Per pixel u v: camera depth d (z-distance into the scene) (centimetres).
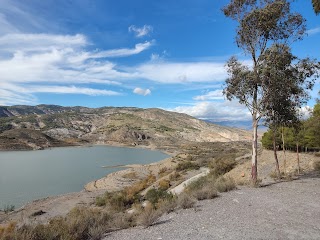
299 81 2047
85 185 6091
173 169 6450
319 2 1662
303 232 947
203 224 1089
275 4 1952
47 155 14375
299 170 2800
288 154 4009
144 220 1191
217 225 1060
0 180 6644
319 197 1537
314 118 2859
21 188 5706
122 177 6988
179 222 1152
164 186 3822
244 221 1095
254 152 2081
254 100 2094
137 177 6969
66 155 14450
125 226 1228
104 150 19312
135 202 2830
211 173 3862
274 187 1927
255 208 1308
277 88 1995
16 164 10150
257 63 2067
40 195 5066
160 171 6950
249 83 2050
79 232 1122
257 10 1981
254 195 1630
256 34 2055
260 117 2092
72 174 7825
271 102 2066
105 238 1070
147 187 4472
